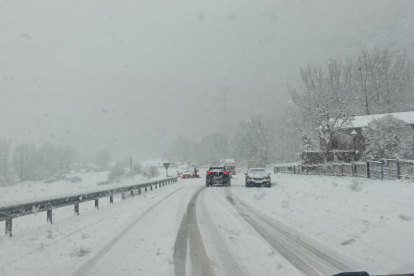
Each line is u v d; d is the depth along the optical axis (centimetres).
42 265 550
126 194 1922
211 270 516
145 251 635
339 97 3884
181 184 3397
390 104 4931
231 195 1869
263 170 2497
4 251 641
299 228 850
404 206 907
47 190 2825
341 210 1003
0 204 725
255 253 614
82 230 854
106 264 553
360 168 2045
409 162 1484
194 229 850
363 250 614
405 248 600
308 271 505
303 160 3919
